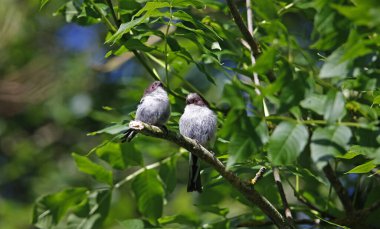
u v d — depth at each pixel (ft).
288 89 21.29
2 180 64.44
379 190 36.83
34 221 35.58
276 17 27.20
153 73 36.37
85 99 62.08
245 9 41.14
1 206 57.36
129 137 27.27
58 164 63.87
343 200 35.06
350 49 19.69
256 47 34.37
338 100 20.83
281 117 21.40
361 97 29.12
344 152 20.26
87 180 60.64
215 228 34.73
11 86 64.90
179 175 57.47
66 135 66.74
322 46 21.81
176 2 28.99
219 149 36.94
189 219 35.27
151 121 33.19
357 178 37.58
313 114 27.53
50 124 67.87
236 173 31.81
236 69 32.42
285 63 21.44
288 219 30.22
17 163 64.85
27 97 64.80
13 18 62.75
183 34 31.27
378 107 26.16
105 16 36.99
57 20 65.41
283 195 31.07
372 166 25.16
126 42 31.91
